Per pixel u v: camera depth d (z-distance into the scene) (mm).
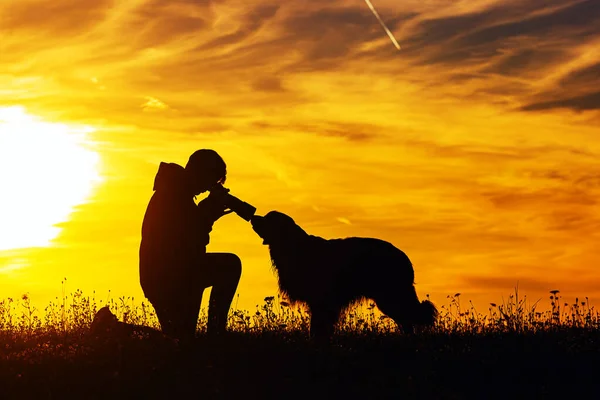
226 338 8844
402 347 9250
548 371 8297
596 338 9469
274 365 8117
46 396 7148
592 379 8055
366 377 7859
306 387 7512
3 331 9758
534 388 7766
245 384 7551
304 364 8195
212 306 9109
